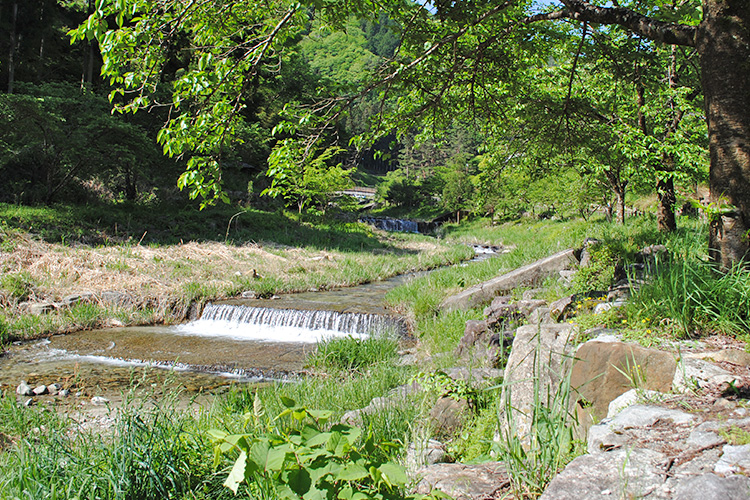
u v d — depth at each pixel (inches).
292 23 234.5
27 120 688.4
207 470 131.3
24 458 140.1
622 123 413.1
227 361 357.7
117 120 768.9
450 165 2305.6
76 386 296.4
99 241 661.9
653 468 79.8
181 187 207.3
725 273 167.0
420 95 285.1
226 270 638.5
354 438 75.3
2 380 305.3
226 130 221.5
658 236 422.0
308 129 240.1
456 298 422.9
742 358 121.0
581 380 131.0
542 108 321.4
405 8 248.5
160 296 506.9
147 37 200.7
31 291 477.4
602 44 274.1
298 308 486.9
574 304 247.6
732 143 174.1
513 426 135.9
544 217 1526.8
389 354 344.5
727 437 84.2
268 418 142.9
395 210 2518.5
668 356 118.5
